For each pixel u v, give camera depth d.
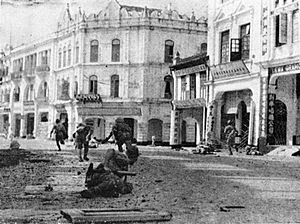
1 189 12.78
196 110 43.56
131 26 54.44
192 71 42.81
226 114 38.81
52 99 63.94
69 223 8.27
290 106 33.47
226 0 38.16
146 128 54.03
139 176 16.75
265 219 9.05
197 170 19.36
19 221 8.41
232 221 8.78
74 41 58.56
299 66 29.92
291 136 33.41
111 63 55.31
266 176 17.38
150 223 8.50
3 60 78.75
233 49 35.81
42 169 18.78
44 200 10.95
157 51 54.34
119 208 9.51
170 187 13.77
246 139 36.28
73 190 12.76
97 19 56.09
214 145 37.38
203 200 11.36
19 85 72.25
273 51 31.97
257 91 33.41
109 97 55.41
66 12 61.28
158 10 54.75
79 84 56.75
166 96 54.34
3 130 76.88
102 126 56.38
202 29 55.47
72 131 57.88
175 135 45.22
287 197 12.17
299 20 29.73
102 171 12.03
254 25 34.09
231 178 16.45
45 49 66.25
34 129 67.50
